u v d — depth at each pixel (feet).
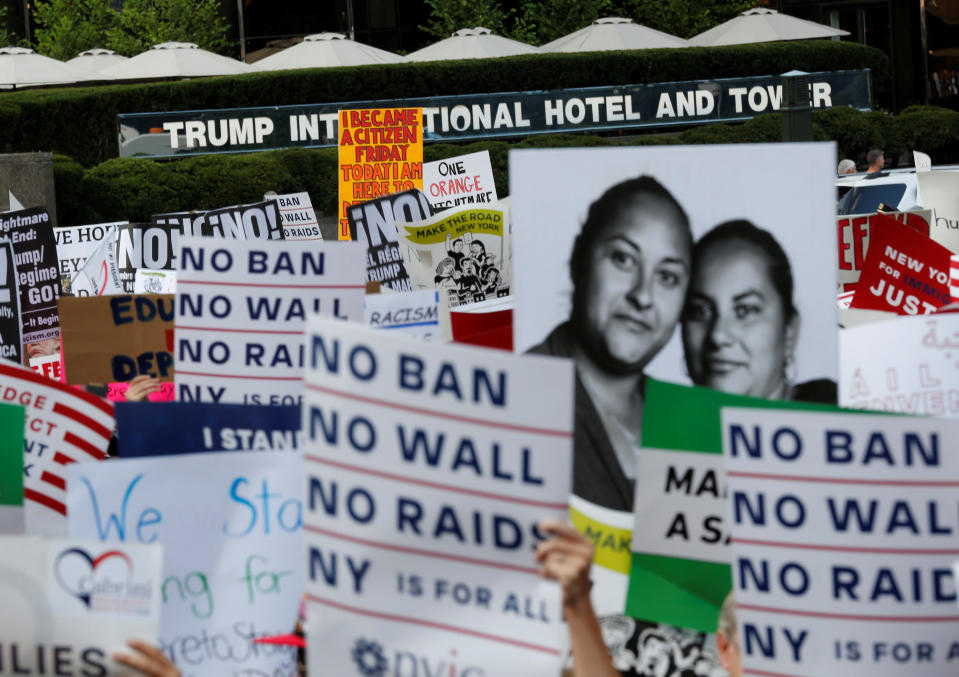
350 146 42.52
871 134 90.27
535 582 9.32
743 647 10.00
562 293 12.52
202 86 89.35
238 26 112.47
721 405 11.19
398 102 88.28
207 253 17.29
